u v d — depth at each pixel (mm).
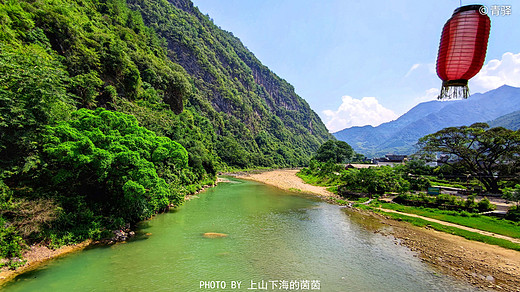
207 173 54000
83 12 49000
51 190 16859
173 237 19344
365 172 40375
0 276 12164
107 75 39312
